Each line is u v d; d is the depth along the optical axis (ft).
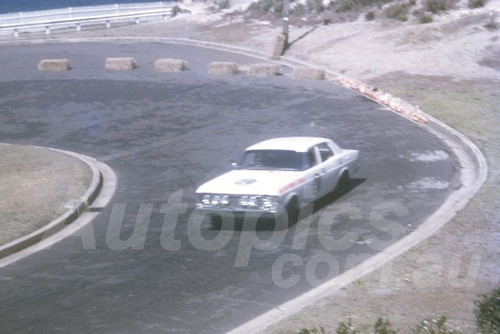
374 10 194.70
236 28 207.62
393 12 187.42
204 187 63.26
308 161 68.03
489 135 104.27
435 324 38.19
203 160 94.43
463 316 40.57
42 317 44.32
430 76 146.92
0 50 195.72
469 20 170.91
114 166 92.94
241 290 48.49
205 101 133.08
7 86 150.41
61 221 65.57
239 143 103.60
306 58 171.42
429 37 167.22
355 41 176.55
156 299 47.16
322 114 121.90
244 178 64.44
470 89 135.85
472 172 86.58
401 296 44.42
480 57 152.97
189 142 105.09
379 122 115.85
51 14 226.58
